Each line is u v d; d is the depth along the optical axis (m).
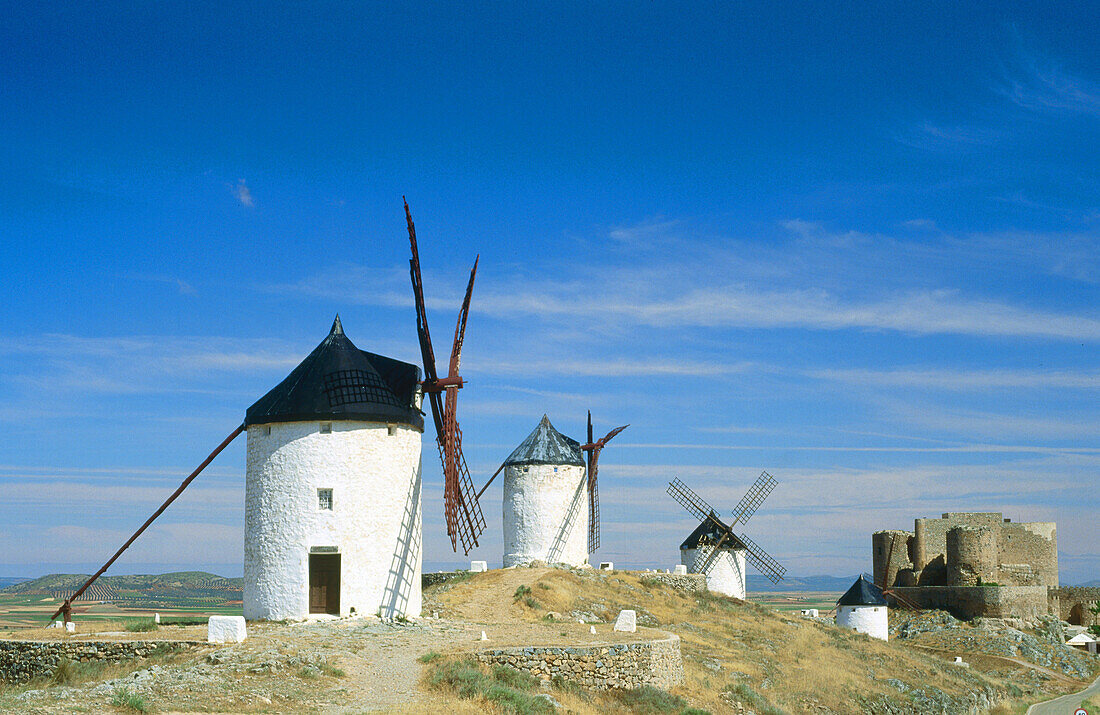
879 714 46.59
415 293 44.41
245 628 34.12
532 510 66.81
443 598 51.81
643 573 65.25
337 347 43.44
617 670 33.97
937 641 77.50
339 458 41.41
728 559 76.00
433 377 44.69
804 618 67.06
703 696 37.00
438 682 29.08
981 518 93.75
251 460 42.66
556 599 52.84
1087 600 89.00
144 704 24.27
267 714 24.97
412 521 43.44
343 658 31.31
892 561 93.62
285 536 41.03
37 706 23.59
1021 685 65.81
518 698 28.28
